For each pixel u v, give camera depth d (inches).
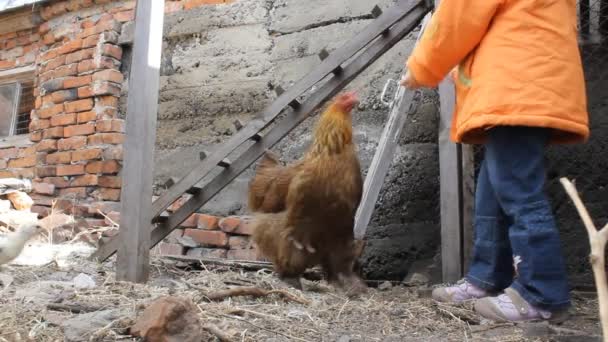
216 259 108.3
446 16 75.9
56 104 150.7
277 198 92.0
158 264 104.6
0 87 173.9
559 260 74.9
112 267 100.5
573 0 77.4
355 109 116.3
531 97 72.9
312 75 95.0
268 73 125.2
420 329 74.8
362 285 91.8
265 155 99.4
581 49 103.2
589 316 83.0
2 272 91.6
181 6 137.1
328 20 120.7
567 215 102.0
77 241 129.7
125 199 91.4
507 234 82.1
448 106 96.4
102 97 142.7
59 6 153.4
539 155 75.1
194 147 131.0
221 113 129.3
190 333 65.1
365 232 104.3
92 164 140.5
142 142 91.1
